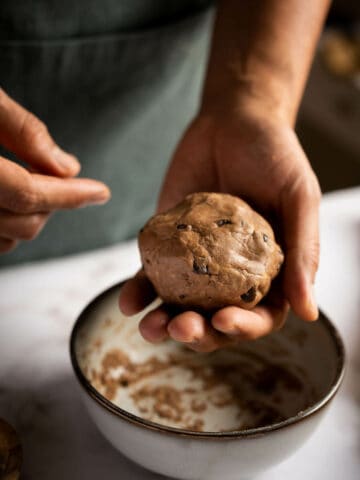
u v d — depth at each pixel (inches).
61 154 17.1
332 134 42.4
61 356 17.4
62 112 21.7
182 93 24.0
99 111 22.2
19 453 13.4
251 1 19.5
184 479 14.0
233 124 17.6
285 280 15.1
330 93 41.0
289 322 16.4
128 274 20.4
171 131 24.5
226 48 19.5
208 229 14.8
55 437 15.3
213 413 16.2
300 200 16.2
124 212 24.9
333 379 13.9
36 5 19.6
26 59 20.1
